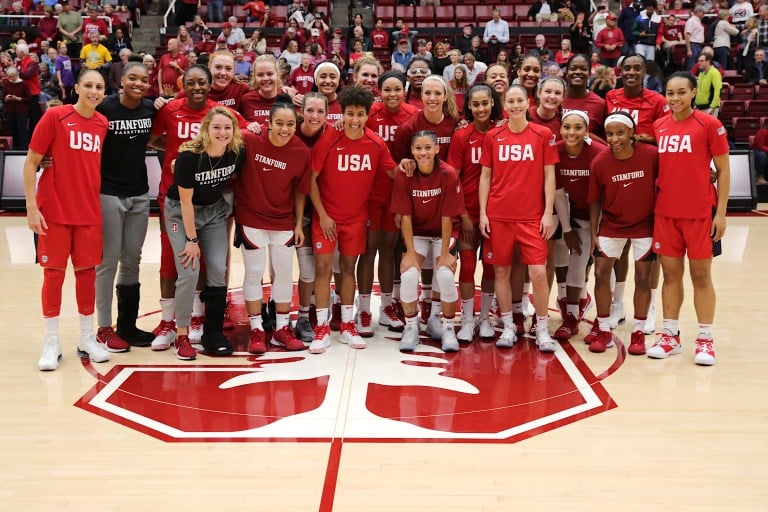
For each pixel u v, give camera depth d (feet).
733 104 43.01
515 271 16.84
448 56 43.34
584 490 10.12
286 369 14.78
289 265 15.89
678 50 47.65
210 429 12.01
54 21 47.50
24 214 34.17
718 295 20.62
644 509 9.66
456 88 25.00
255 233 15.49
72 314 18.70
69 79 43.37
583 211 16.55
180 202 14.90
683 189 14.82
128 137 15.17
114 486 10.20
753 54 45.50
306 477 10.46
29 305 19.51
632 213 15.42
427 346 16.30
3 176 34.73
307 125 15.69
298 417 12.48
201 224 15.29
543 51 45.19
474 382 14.12
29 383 13.97
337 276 17.46
